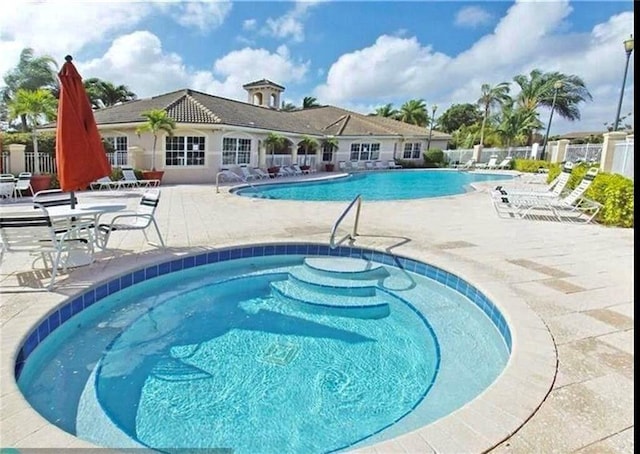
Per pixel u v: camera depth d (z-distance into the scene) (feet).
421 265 20.90
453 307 18.22
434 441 7.84
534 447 7.79
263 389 12.09
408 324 16.60
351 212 35.40
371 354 14.24
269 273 21.79
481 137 122.01
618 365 10.82
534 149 103.19
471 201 44.78
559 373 10.37
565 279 17.92
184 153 64.39
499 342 14.60
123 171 54.08
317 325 16.44
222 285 20.43
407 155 112.47
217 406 11.23
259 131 73.41
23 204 37.37
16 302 14.05
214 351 14.20
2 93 87.45
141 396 11.56
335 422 10.71
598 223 31.42
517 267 19.65
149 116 57.67
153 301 18.12
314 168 94.43
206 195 46.21
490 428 8.25
